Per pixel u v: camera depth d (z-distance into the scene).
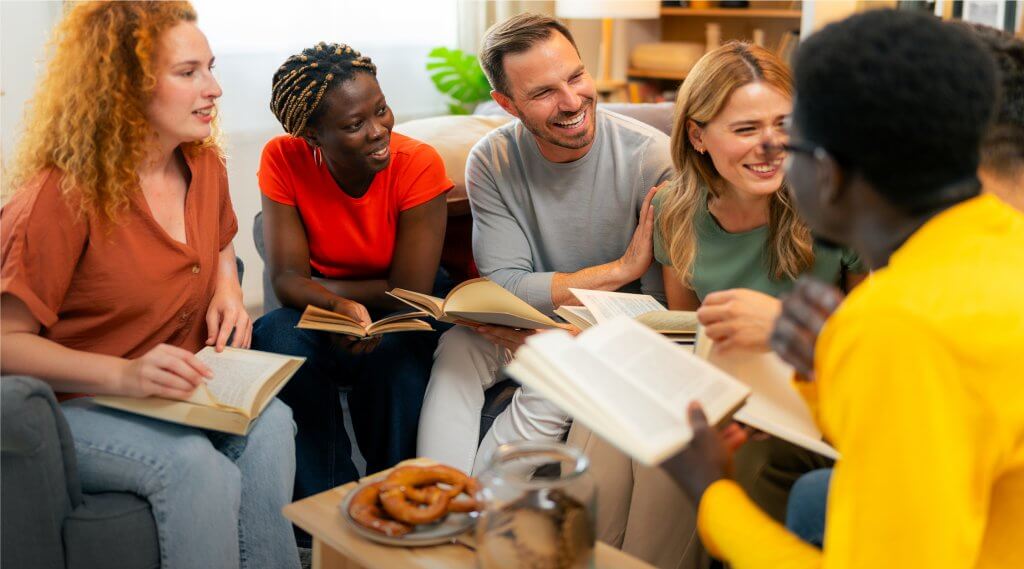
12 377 1.33
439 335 2.07
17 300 1.50
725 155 1.63
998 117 1.17
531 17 1.91
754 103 1.58
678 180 1.79
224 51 3.40
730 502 0.97
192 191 1.73
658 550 1.62
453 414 1.87
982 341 0.78
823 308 0.89
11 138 2.81
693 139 1.71
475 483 1.28
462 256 2.41
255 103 3.53
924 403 0.78
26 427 1.31
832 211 0.89
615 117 2.03
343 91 1.82
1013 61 1.19
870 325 0.81
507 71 1.88
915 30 0.81
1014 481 0.85
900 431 0.79
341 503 1.28
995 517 0.87
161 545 1.45
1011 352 0.79
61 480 1.39
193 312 1.75
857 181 0.86
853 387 0.81
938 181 0.84
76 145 1.53
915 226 0.86
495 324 1.79
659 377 1.03
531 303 1.99
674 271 1.84
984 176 1.19
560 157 1.97
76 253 1.56
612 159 1.98
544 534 1.01
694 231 1.78
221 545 1.51
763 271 1.74
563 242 2.05
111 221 1.58
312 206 2.02
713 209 1.76
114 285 1.61
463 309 1.68
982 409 0.79
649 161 1.95
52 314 1.54
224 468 1.53
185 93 1.61
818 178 0.87
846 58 0.82
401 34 3.95
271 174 2.01
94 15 1.56
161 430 1.50
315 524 1.25
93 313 1.61
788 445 1.52
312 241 2.06
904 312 0.79
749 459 1.53
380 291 2.04
